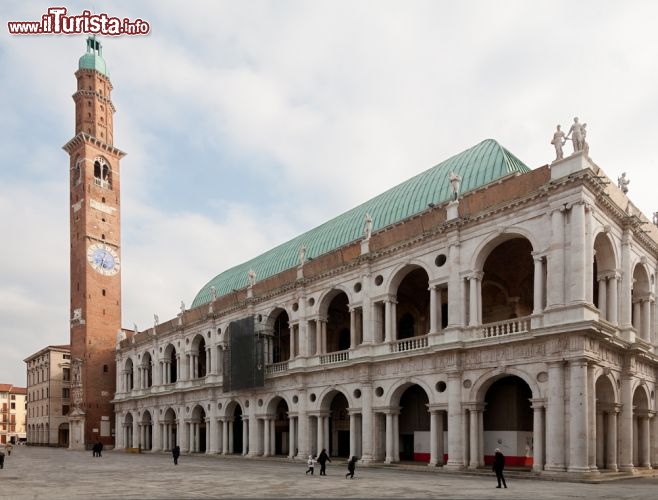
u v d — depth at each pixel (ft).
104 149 331.16
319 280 167.73
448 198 152.25
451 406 121.60
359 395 149.28
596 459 112.37
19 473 129.29
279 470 131.23
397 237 144.36
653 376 133.18
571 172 105.60
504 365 113.91
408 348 137.90
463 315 123.85
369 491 82.58
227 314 211.41
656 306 139.33
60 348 405.18
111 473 127.03
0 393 559.79
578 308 101.60
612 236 118.21
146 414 274.16
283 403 201.16
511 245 134.21
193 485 95.66
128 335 339.36
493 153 151.23
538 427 106.42
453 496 74.43
